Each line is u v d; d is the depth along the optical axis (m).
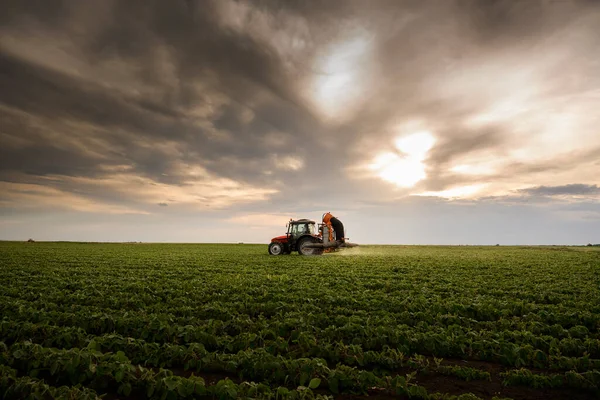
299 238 33.62
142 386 5.89
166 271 22.08
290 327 8.94
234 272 21.53
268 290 14.43
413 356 7.54
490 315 10.52
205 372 6.80
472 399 5.34
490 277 19.47
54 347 7.62
